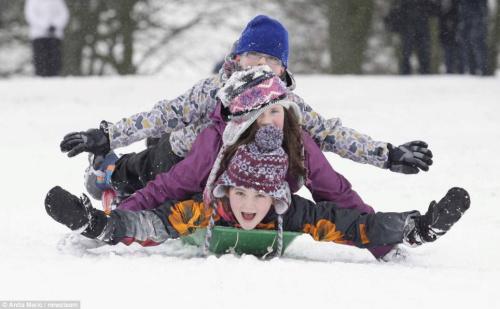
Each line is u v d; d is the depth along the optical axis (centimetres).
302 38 7338
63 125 2503
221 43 7012
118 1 6569
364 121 2534
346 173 1697
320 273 807
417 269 854
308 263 853
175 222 923
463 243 1093
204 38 6981
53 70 4416
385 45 7169
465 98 3075
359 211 964
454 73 4344
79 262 838
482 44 4012
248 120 900
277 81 923
